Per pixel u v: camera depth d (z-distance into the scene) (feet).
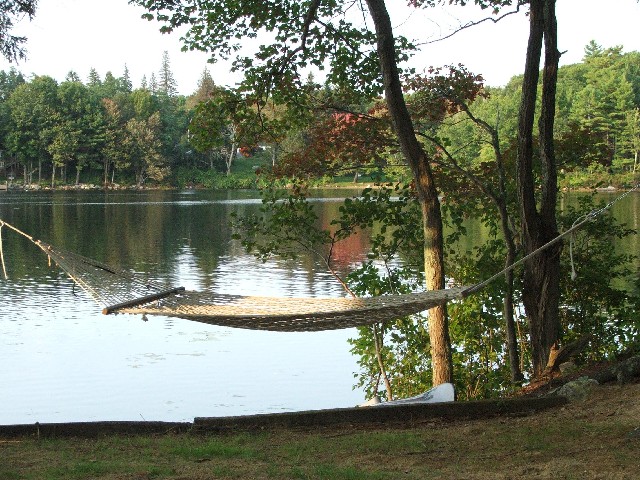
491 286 31.12
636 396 23.43
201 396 36.83
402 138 29.27
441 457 19.17
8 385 38.32
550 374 30.96
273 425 23.85
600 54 288.51
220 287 65.92
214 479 17.52
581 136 35.45
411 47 33.45
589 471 16.84
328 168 34.35
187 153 316.19
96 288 23.04
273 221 33.65
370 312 21.17
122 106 312.50
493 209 35.73
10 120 285.02
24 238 110.22
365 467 18.61
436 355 29.22
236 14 32.40
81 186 287.48
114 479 17.46
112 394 36.78
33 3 31.58
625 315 33.12
